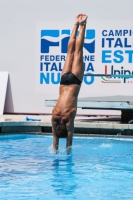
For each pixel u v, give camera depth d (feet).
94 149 41.19
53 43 60.95
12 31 61.93
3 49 62.03
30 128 49.21
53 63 61.00
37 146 42.52
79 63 36.50
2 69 62.03
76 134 47.62
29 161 35.47
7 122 47.93
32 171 32.07
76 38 36.86
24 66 61.72
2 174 31.01
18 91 61.93
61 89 36.58
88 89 60.29
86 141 45.70
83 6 60.13
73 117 35.63
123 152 39.88
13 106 61.82
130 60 59.52
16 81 61.98
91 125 47.26
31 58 61.57
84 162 35.35
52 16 60.90
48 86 61.16
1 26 61.93
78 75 36.17
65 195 26.18
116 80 59.67
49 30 61.00
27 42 61.57
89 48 60.29
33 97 61.57
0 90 61.52
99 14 59.82
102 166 34.04
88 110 60.18
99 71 60.18
